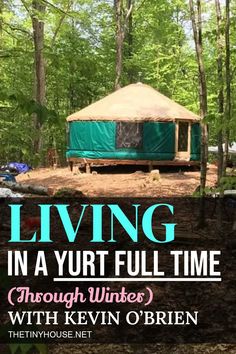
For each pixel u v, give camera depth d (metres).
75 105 26.28
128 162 17.45
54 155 20.77
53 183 14.75
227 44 6.95
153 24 30.33
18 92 2.28
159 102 18.28
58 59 3.61
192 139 18.17
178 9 29.03
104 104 18.25
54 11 6.66
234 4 8.45
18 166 18.14
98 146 17.50
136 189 12.84
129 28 30.95
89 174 16.78
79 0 20.70
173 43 29.05
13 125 3.81
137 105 17.89
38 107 2.28
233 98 8.13
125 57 30.86
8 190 10.05
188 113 18.41
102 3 28.12
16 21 15.29
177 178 15.29
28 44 5.14
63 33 20.58
